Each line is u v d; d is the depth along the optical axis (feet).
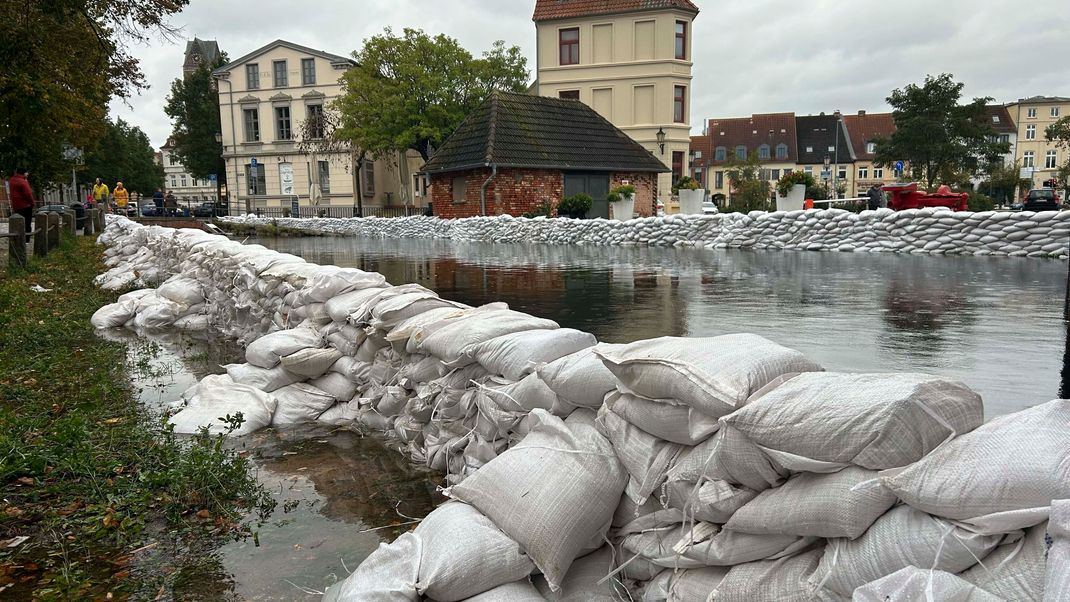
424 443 12.47
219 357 20.83
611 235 63.93
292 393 15.14
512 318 12.03
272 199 165.17
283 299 19.83
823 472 5.62
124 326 26.53
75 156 68.69
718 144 250.98
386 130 130.82
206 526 9.66
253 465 12.13
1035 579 4.29
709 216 57.31
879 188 62.08
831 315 22.63
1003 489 4.50
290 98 160.35
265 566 8.59
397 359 13.83
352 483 11.29
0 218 102.47
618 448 7.53
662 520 6.97
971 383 14.08
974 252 44.19
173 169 295.48
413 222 90.33
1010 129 276.21
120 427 13.38
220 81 163.12
